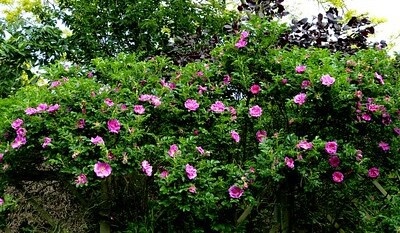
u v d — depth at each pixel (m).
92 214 3.51
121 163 2.92
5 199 3.31
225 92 3.57
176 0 6.34
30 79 5.59
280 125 3.52
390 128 3.32
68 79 3.37
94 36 6.57
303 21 4.52
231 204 3.04
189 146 3.08
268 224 3.57
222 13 6.43
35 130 3.07
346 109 3.19
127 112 3.13
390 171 3.54
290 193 3.33
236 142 3.27
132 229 3.18
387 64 3.44
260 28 3.43
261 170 3.03
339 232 3.66
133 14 6.36
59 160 2.98
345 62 3.41
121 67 3.51
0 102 3.43
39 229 3.91
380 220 3.25
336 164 3.10
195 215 2.98
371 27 4.54
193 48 5.02
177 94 3.41
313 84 3.12
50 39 5.84
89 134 3.07
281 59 3.37
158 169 3.04
